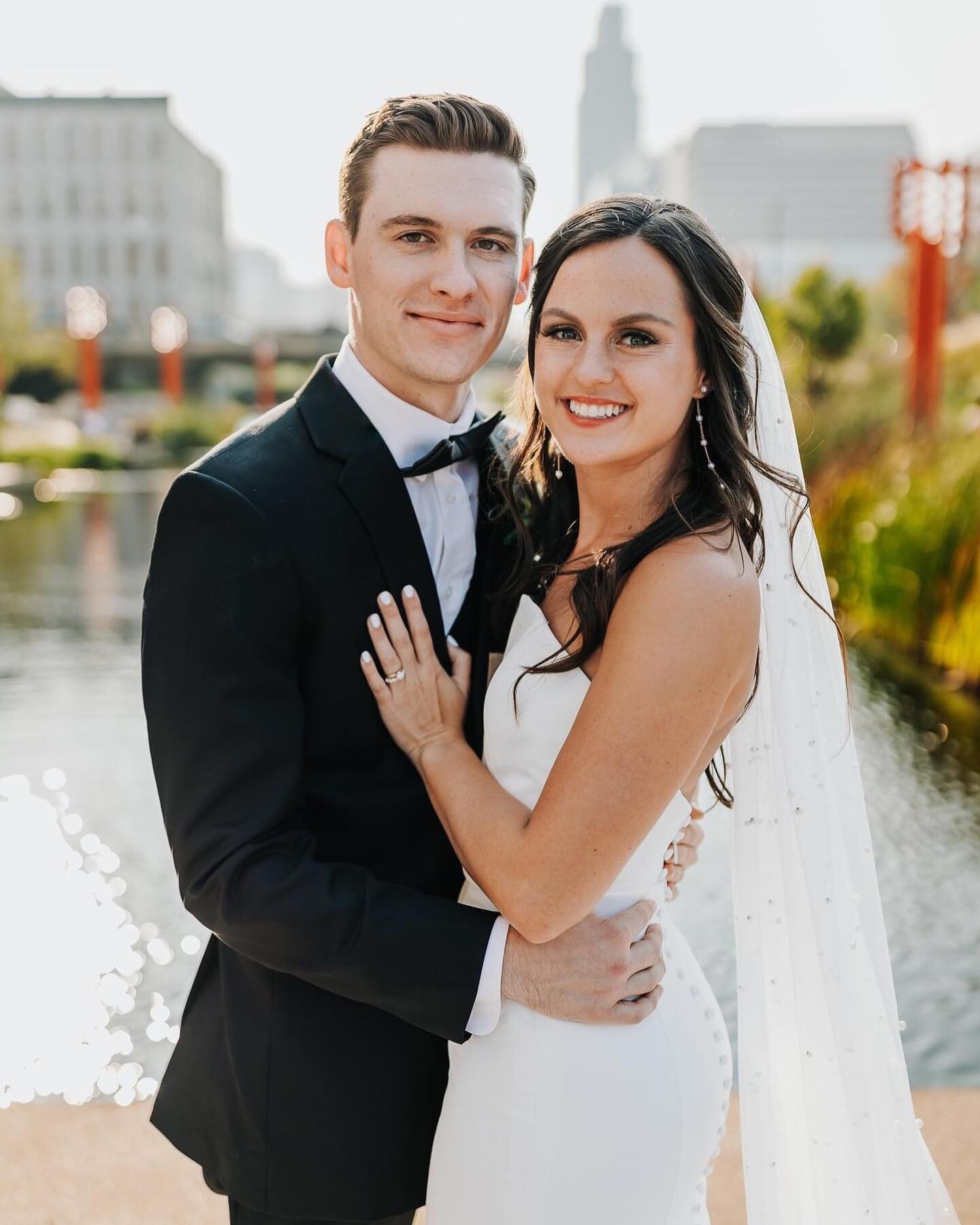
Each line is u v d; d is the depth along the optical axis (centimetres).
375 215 149
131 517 1619
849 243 8619
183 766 136
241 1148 150
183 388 6112
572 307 138
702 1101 146
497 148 151
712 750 146
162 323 3906
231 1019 152
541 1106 137
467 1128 142
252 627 136
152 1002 327
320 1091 147
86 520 1571
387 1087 150
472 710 156
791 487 155
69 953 354
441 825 154
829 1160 154
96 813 459
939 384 952
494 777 146
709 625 131
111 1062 297
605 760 131
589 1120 137
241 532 136
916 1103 261
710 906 385
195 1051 158
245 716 135
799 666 156
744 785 156
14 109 7488
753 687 148
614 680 132
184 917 379
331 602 142
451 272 147
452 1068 147
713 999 156
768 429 158
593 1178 137
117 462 2608
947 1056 292
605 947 138
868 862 163
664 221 138
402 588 147
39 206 7581
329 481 144
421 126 147
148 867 412
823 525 791
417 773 151
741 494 144
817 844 154
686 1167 144
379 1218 150
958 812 450
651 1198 141
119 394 5591
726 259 141
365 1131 148
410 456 155
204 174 8556
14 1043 304
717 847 438
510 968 137
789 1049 157
